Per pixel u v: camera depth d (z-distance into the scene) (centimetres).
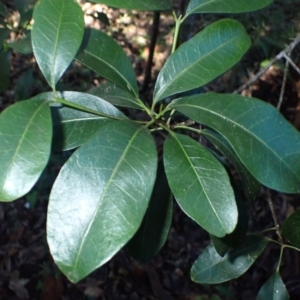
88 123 30
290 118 110
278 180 26
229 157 32
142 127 26
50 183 91
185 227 96
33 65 107
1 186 23
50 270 87
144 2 31
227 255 37
